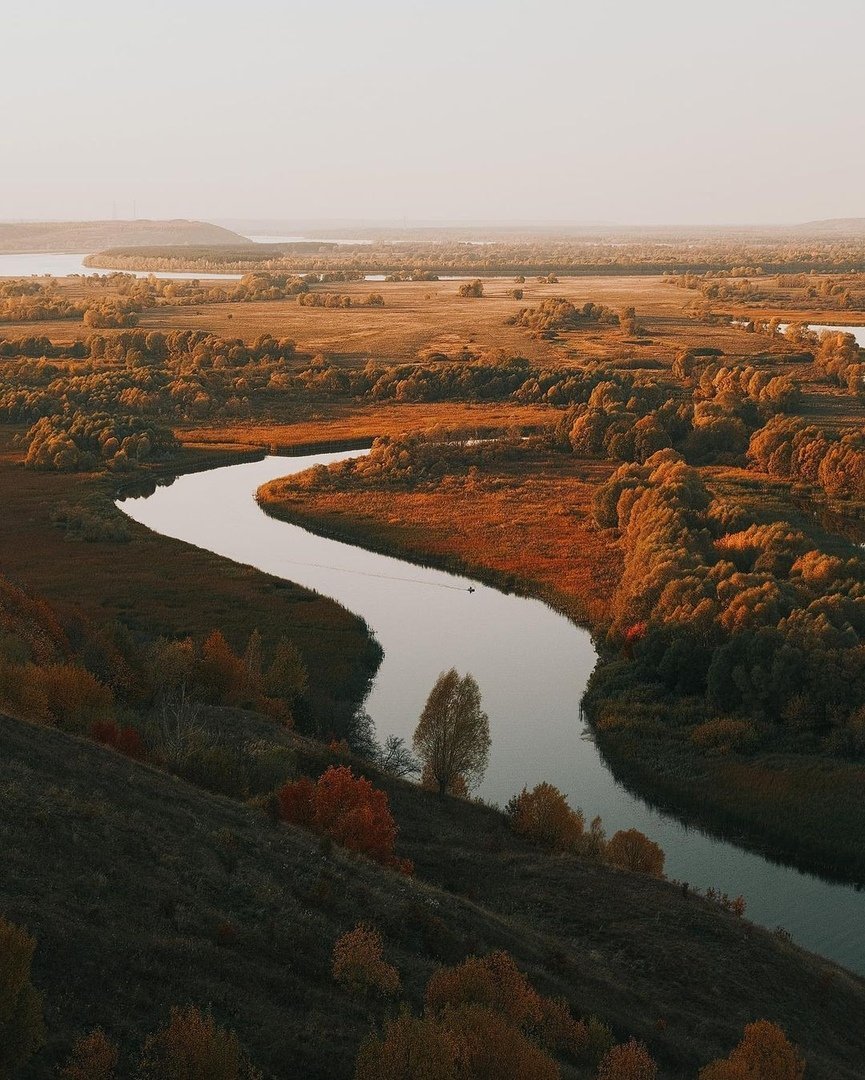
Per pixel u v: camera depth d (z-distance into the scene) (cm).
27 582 11412
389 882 4753
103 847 4031
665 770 7794
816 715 7944
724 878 6594
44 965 3180
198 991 3350
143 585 11456
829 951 5897
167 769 5522
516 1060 3059
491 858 6003
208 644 7950
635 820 7281
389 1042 2970
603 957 4972
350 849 5128
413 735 7662
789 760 7631
